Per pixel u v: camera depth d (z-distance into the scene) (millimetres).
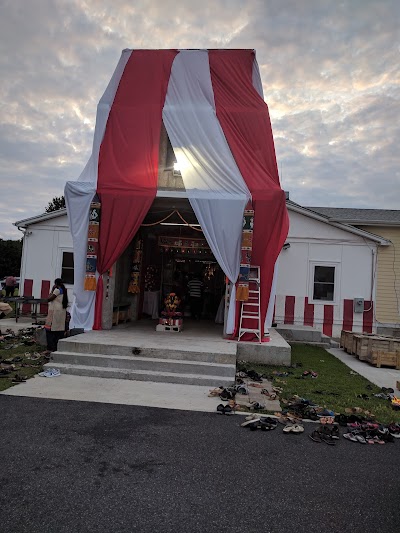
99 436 4816
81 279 9984
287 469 4227
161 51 11156
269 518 3334
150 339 9023
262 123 10414
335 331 14797
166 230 13484
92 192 9914
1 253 35688
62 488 3617
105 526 3107
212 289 15984
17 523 3078
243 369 8391
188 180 9930
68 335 9719
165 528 3125
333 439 4992
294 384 7664
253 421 5402
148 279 14211
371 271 14852
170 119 10438
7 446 4410
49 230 15672
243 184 9805
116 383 7164
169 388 7027
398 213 17750
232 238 9555
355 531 3207
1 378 7051
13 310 17469
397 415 6168
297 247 15047
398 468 4363
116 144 10391
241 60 10945
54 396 6219
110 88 10961
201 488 3754
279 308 14992
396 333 14688
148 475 3943
